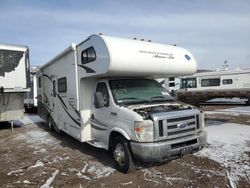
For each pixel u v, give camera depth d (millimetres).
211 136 8781
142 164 5734
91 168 6027
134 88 6379
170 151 5062
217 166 5844
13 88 11375
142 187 4891
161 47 6637
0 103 11570
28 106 19047
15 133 10984
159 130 5031
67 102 8078
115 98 5926
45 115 11320
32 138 9750
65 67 8070
